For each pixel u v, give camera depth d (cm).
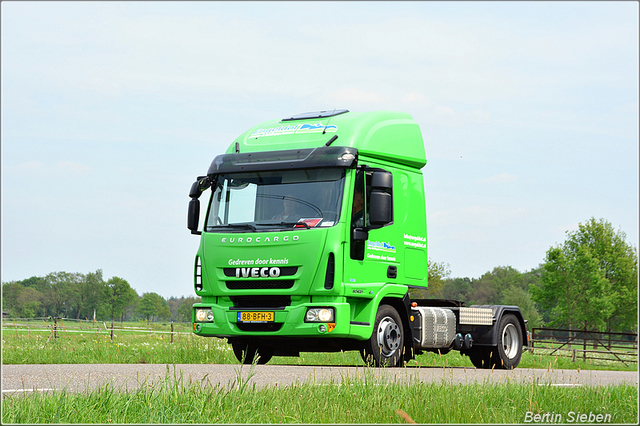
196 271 1752
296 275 1634
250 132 1878
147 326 4084
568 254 11081
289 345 1748
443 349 2061
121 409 861
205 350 2341
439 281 8031
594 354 4791
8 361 2038
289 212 1683
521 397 1098
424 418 905
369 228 1692
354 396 1011
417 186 1909
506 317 2186
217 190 1780
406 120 1914
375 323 1741
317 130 1781
